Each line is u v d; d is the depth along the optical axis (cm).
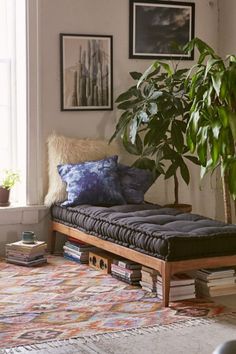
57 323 378
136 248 434
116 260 482
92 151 574
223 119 469
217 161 479
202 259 413
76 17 579
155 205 533
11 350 334
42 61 569
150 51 608
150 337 356
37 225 577
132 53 600
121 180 554
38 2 562
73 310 403
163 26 611
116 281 471
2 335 357
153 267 418
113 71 596
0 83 588
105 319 385
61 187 557
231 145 486
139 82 537
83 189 534
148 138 559
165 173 579
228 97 479
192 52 624
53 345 342
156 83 577
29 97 566
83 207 521
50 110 575
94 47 586
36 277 482
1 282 468
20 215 568
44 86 572
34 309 404
